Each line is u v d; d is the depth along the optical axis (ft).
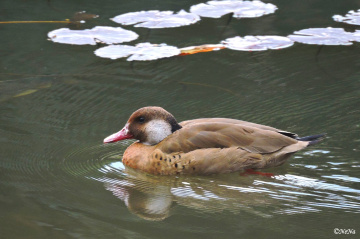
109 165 38.34
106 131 42.16
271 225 30.17
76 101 46.42
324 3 65.10
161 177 36.88
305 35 53.78
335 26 58.65
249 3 62.59
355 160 37.60
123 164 38.75
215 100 46.19
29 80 49.24
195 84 48.91
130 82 49.55
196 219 31.09
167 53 50.62
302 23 59.98
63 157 38.60
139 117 38.86
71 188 34.60
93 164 38.17
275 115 43.80
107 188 34.99
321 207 32.01
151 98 46.57
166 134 38.70
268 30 58.54
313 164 37.29
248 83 48.96
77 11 63.41
